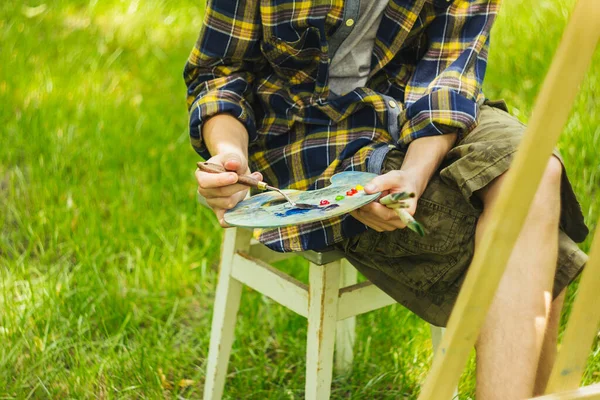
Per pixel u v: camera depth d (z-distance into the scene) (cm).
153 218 286
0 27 420
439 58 176
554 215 146
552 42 349
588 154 277
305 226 167
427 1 175
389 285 169
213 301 257
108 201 300
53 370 218
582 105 293
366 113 175
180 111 357
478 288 118
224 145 166
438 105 163
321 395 178
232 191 154
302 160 175
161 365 225
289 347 233
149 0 461
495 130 160
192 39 426
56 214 284
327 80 173
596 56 320
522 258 142
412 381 217
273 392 218
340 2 168
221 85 177
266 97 180
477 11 176
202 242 284
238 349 230
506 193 115
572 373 128
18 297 248
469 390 204
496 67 344
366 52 177
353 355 227
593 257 122
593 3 107
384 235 163
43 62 391
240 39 176
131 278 260
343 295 176
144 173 311
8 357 218
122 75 387
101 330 240
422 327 229
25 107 352
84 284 251
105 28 432
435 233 159
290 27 171
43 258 268
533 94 320
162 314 250
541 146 112
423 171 155
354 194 147
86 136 332
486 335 140
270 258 206
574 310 125
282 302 185
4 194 301
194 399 218
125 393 215
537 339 138
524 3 386
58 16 440
